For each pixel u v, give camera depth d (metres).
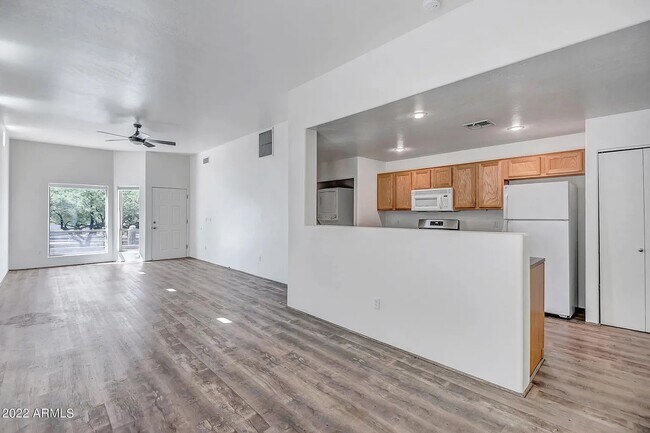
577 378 2.49
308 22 2.69
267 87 4.09
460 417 2.02
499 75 2.46
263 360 2.78
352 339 3.25
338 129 4.07
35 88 4.05
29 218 7.05
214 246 7.87
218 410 2.07
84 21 2.66
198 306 4.34
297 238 4.16
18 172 6.90
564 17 2.04
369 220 6.39
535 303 2.58
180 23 2.70
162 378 2.46
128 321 3.72
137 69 3.57
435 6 2.43
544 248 4.11
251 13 2.57
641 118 3.36
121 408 2.08
